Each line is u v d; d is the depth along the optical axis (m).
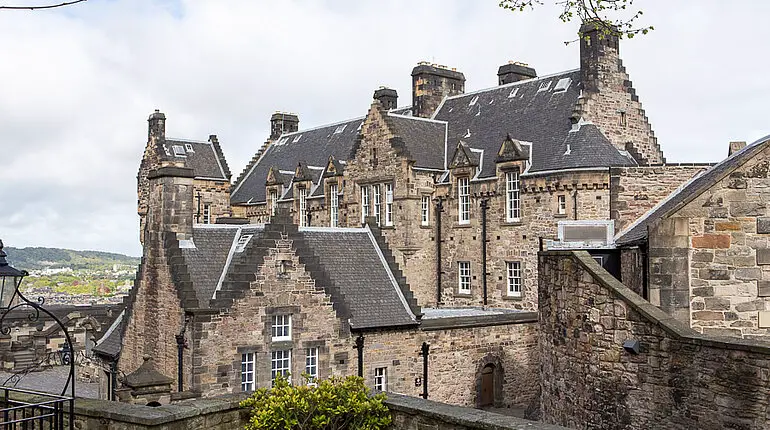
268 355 30.00
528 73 56.12
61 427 12.93
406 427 13.52
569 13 15.51
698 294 16.50
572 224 21.83
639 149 46.69
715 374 12.21
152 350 31.41
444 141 53.00
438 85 57.56
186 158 71.19
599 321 15.01
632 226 21.75
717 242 16.50
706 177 20.23
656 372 13.47
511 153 44.97
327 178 56.41
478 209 47.19
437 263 49.69
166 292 30.56
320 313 31.25
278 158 72.50
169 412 13.24
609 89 45.47
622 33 15.72
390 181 49.75
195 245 31.81
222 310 29.00
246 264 29.70
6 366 47.16
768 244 16.39
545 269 18.08
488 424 12.00
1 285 14.28
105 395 35.09
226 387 28.98
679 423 12.97
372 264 35.44
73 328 49.84
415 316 33.88
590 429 15.37
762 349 11.38
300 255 30.89
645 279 17.30
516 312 39.88
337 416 13.76
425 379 34.00
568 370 16.41
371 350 32.56
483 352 36.25
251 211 69.19
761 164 16.45
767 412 11.29
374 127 51.16
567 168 41.78
